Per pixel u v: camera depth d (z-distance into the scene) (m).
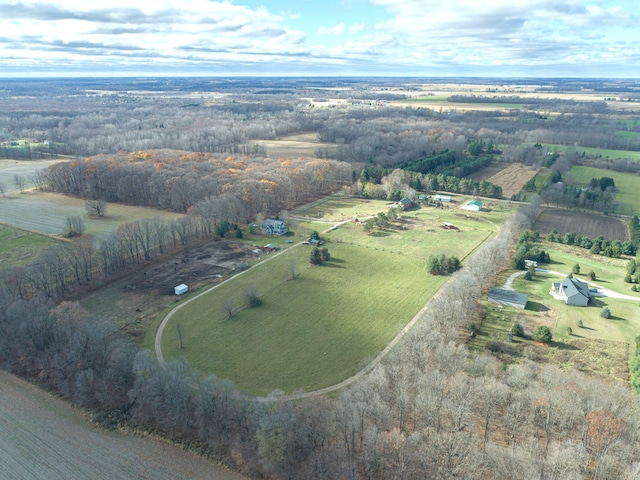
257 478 77.50
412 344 101.25
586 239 180.12
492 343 112.00
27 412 92.06
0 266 153.62
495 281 148.25
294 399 91.50
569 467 68.06
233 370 103.69
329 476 73.75
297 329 120.56
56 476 76.88
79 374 95.88
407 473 72.38
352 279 150.50
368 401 84.38
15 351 106.69
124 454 82.06
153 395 89.06
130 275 152.50
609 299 135.62
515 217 197.12
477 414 84.06
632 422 76.88
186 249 175.75
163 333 118.38
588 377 95.94
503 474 71.12
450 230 198.62
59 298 135.62
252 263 162.38
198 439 85.00
